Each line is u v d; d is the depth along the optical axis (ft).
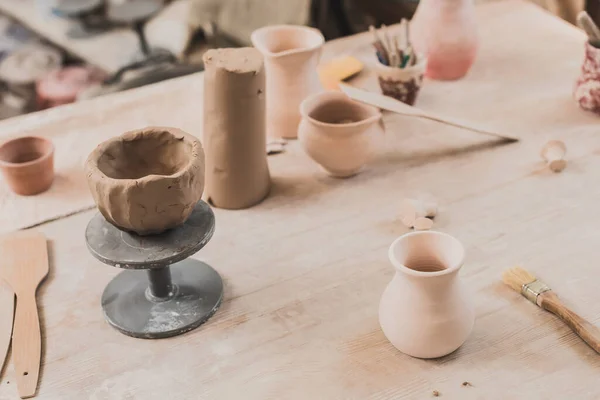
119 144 3.05
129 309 3.26
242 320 3.22
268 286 3.42
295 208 3.95
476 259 3.51
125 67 8.09
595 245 3.55
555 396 2.79
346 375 2.92
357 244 3.66
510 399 2.79
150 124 4.68
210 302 3.28
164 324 3.17
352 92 3.98
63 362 3.05
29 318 3.22
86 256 3.65
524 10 6.06
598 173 4.10
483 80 5.14
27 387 2.90
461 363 2.96
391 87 4.62
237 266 3.55
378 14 7.66
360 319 3.19
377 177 4.19
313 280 3.43
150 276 3.22
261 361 3.01
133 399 2.87
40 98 9.48
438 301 2.85
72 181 4.20
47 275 3.52
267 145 4.49
